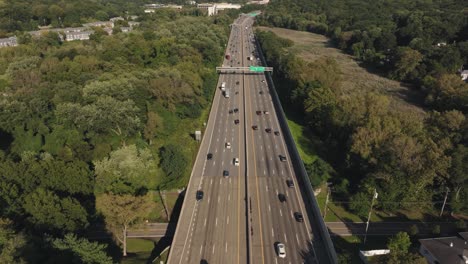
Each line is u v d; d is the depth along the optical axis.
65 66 139.00
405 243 72.94
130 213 73.06
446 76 158.25
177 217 88.88
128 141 110.94
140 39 172.62
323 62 178.00
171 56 163.75
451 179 89.94
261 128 128.88
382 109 120.62
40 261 58.72
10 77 133.75
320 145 122.81
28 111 108.25
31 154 91.94
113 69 136.25
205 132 123.25
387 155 95.12
